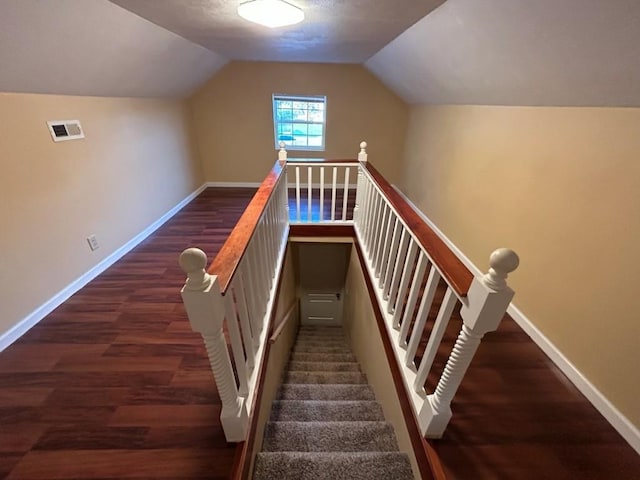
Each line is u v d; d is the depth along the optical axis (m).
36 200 2.06
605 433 1.46
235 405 1.22
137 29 2.12
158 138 3.68
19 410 1.49
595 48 1.21
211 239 3.37
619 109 1.43
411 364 1.54
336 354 3.30
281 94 4.60
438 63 2.46
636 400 1.39
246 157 5.04
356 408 1.94
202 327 0.94
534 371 1.80
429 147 3.79
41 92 2.08
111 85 2.65
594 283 1.58
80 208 2.46
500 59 1.77
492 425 1.47
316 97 4.67
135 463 1.28
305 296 4.52
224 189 5.12
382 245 2.31
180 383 1.64
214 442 1.35
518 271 2.16
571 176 1.71
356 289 3.27
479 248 2.66
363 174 2.94
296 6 1.78
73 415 1.47
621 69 1.22
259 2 1.66
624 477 1.29
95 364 1.75
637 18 0.97
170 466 1.27
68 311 2.18
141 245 3.22
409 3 1.68
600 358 1.55
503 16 1.42
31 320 2.02
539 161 1.95
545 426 1.48
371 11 1.85
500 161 2.35
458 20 1.71
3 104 1.82
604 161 1.51
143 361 1.78
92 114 2.59
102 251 2.72
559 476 1.28
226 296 1.09
